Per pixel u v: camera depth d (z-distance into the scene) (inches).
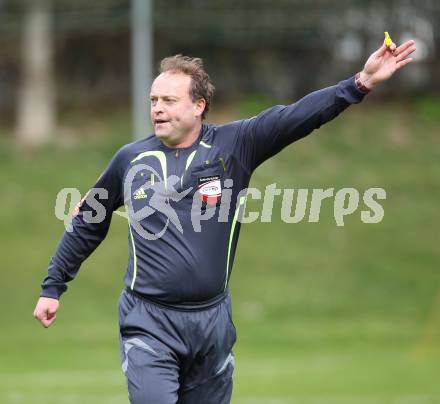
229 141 749.9
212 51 4335.6
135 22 3083.2
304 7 4141.2
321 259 3144.7
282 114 737.6
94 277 2987.2
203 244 738.2
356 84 719.1
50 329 2635.3
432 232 3316.9
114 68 4362.7
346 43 4347.9
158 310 740.0
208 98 753.6
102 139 3956.7
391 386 1743.4
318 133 3939.5
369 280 3021.7
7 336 2556.6
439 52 4308.6
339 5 4183.1
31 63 4013.3
